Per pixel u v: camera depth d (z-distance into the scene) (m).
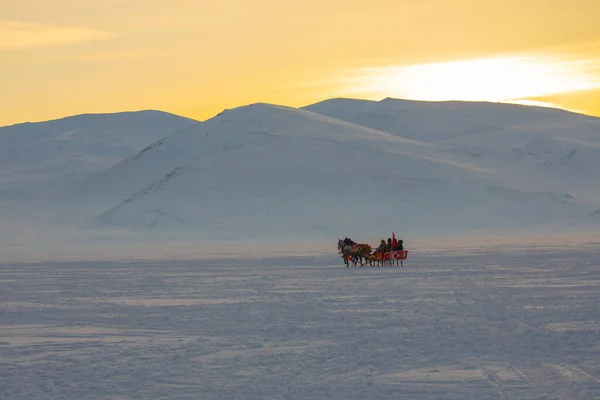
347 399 13.33
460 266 45.59
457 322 21.48
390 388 14.01
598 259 49.59
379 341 18.86
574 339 18.36
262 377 15.22
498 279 35.47
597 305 24.66
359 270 45.03
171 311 26.08
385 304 26.45
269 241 121.38
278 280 38.66
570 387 13.73
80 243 120.88
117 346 19.19
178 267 53.03
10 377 15.73
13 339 20.59
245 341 19.52
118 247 109.31
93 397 13.89
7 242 125.62
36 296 33.00
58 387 14.77
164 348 18.75
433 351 17.42
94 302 29.80
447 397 13.23
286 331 20.97
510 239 100.06
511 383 14.12
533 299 26.73
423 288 32.06
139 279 42.00
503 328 20.27
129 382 15.09
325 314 24.22
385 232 129.25
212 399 13.53
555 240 90.81
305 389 14.09
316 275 41.62
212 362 16.88
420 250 71.25
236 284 36.94
